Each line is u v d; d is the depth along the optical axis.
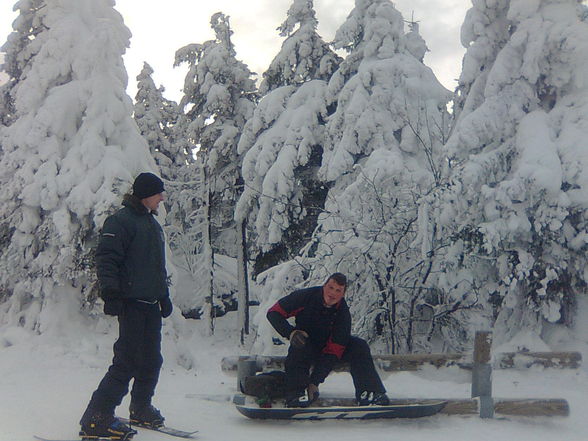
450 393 6.96
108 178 12.41
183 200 24.44
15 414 5.38
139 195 4.90
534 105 10.20
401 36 15.69
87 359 10.89
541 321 9.62
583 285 9.34
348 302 9.97
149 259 4.82
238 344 19.70
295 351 5.84
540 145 9.45
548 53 9.89
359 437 5.18
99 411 4.56
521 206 9.36
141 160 13.27
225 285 23.73
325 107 17.73
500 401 5.93
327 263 10.01
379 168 12.43
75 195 12.27
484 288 9.96
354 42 17.47
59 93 13.02
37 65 13.27
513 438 5.34
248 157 18.05
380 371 6.64
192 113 22.92
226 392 7.45
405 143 14.38
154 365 5.06
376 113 14.74
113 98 13.12
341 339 5.79
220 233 25.20
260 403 5.75
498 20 10.75
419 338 10.30
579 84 9.67
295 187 18.05
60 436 4.66
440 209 9.86
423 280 9.85
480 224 9.45
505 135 10.03
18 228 12.57
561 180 9.16
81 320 12.42
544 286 9.08
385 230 9.78
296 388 5.75
